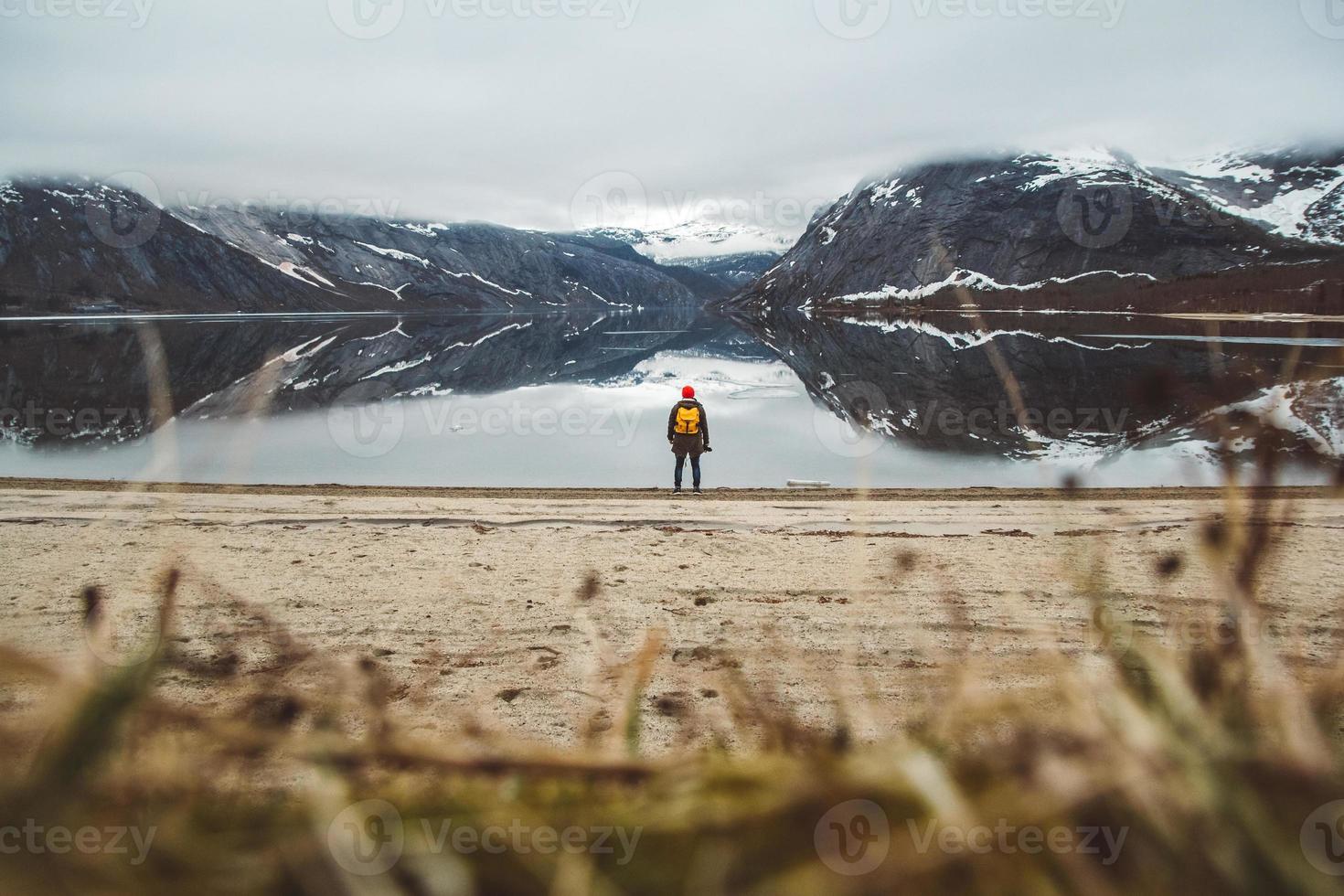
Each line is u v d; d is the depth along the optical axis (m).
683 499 12.80
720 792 0.49
